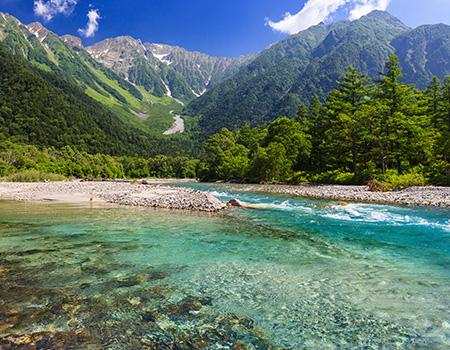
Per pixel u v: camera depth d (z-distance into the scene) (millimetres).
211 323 5867
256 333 5547
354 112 51000
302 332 5609
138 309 6363
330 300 6969
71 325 5645
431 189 31016
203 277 8352
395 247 11625
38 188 43438
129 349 4961
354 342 5297
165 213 19844
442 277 8445
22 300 6660
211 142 95688
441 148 39375
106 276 8281
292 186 46438
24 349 4848
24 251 10703
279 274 8672
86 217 18188
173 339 5289
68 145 137875
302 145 61938
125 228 14984
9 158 83438
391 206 23438
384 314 6312
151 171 141250
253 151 83375
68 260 9672
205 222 16703
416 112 48562
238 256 10414
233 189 45344
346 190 35844
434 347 5156
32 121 140875
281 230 14688
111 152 162875
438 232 14195
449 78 50250
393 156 46062
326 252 10961
